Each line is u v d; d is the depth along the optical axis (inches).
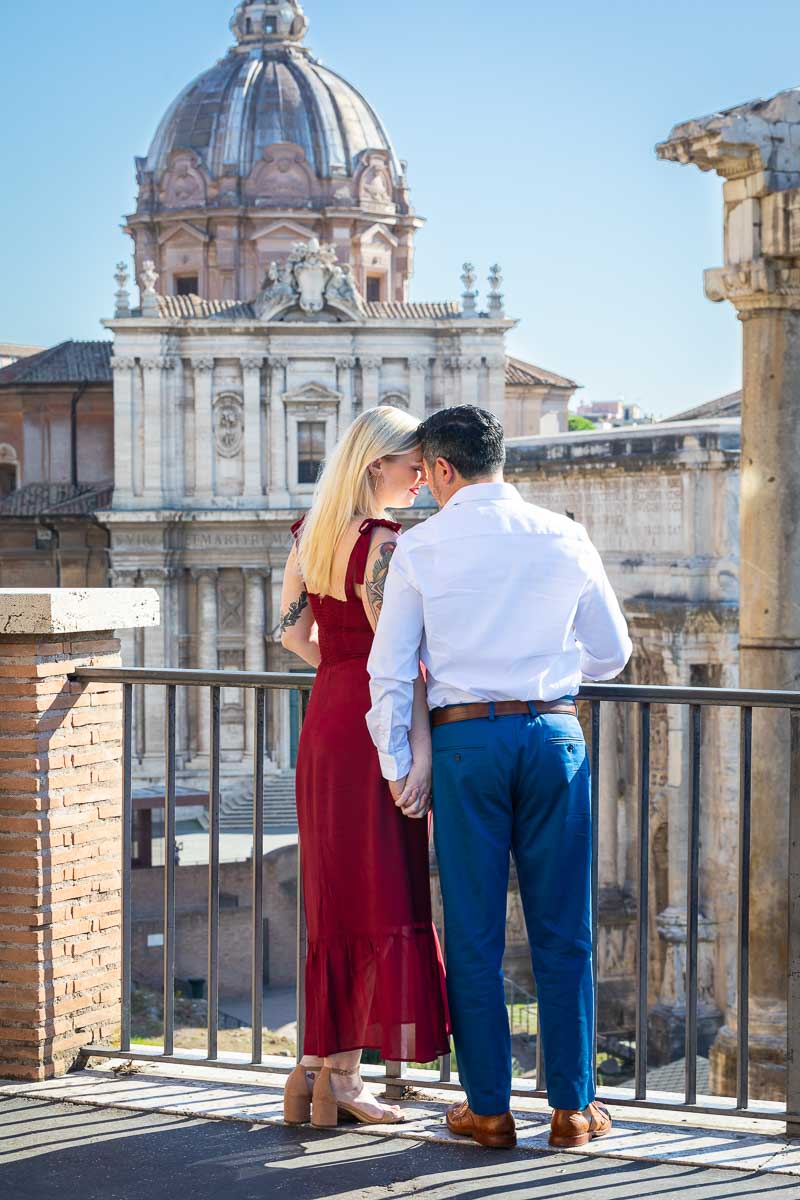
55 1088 251.3
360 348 2844.5
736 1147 221.8
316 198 3275.1
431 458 217.6
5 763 257.4
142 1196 206.5
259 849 255.9
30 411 3038.9
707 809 1520.7
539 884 214.5
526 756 210.2
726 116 507.2
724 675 1529.3
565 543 213.6
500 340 2856.8
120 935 271.0
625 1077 1430.9
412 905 219.1
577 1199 203.0
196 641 2844.5
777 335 517.7
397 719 210.4
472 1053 216.2
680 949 1508.4
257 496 2837.1
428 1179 210.8
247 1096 246.1
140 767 2741.1
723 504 1518.2
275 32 3440.0
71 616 255.6
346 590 220.2
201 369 2815.0
